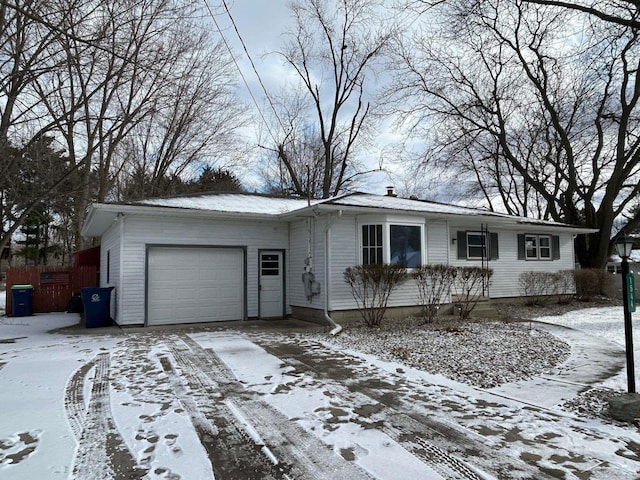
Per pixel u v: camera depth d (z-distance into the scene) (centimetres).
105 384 576
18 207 1307
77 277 1647
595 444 376
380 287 1140
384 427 421
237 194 1622
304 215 1173
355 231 1179
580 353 756
